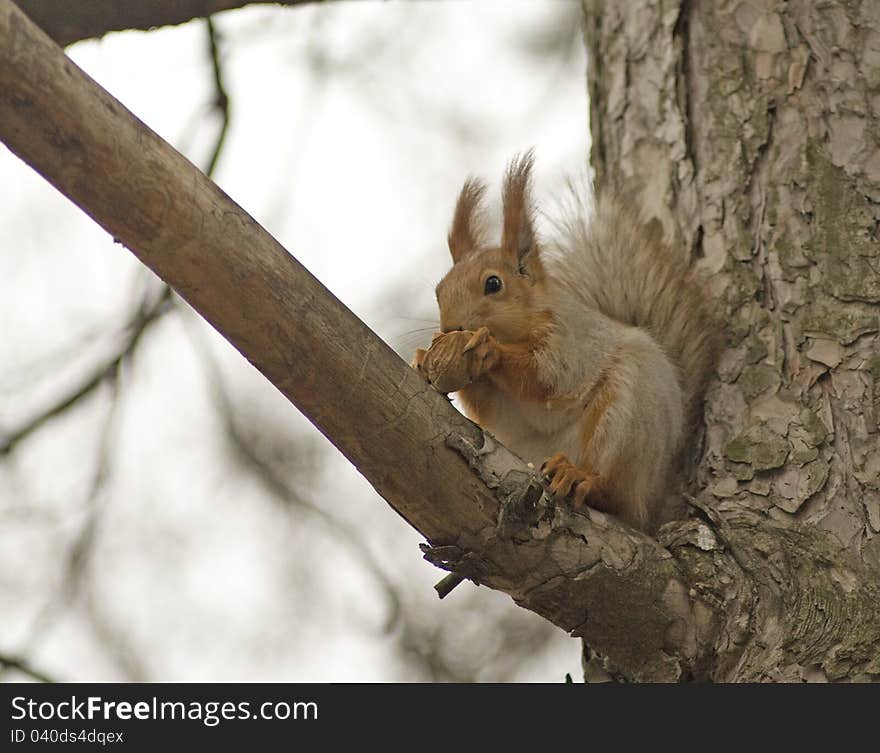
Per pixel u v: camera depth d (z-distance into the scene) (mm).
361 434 6199
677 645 6938
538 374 8133
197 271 5613
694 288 8555
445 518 6523
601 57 9711
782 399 7898
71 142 5188
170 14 8062
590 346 8133
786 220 8367
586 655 7855
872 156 8406
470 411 8562
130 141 5289
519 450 8523
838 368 7844
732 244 8508
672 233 8867
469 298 8445
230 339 5895
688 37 9188
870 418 7633
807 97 8648
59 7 7832
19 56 4977
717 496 7719
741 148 8695
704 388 8289
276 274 5754
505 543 6594
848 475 7500
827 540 7281
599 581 6746
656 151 9133
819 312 8039
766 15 8961
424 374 8102
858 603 6871
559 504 6914
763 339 8164
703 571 6945
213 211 5555
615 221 9000
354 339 6012
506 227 8789
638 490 7727
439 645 11453
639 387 7895
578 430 8227
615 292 8836
